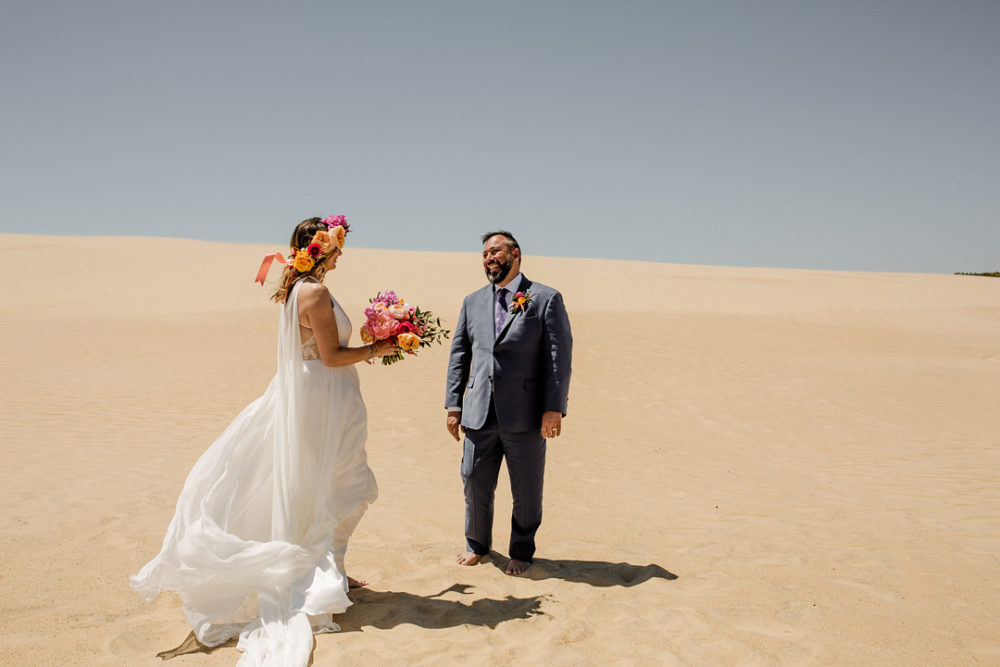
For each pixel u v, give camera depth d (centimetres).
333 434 358
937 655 314
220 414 967
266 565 326
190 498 336
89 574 404
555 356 416
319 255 355
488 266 433
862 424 968
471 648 318
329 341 356
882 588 397
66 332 1931
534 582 409
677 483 652
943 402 1145
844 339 2059
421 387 1232
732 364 1524
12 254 4016
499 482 669
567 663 305
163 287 3294
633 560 448
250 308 2591
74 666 294
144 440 793
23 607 354
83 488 588
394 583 405
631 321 2267
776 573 421
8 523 489
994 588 396
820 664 305
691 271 4309
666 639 330
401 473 678
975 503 584
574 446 808
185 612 325
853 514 554
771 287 3750
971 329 2492
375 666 297
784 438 873
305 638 304
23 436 793
